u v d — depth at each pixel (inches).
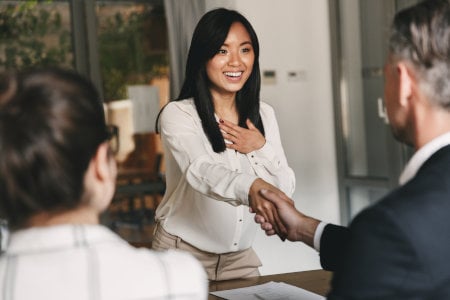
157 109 207.6
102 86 201.9
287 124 204.7
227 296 76.7
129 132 205.3
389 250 39.5
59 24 199.5
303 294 76.5
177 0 190.1
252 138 87.7
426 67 43.5
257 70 89.6
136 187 205.0
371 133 199.2
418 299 39.5
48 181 33.1
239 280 86.3
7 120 32.8
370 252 39.9
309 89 207.3
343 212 209.2
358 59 201.6
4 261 34.6
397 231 39.4
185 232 87.0
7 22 195.9
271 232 71.8
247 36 86.5
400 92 44.9
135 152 205.9
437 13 43.5
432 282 39.3
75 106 33.7
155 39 207.2
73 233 34.9
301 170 206.5
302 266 206.2
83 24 199.0
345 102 208.4
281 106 203.8
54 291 33.6
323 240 61.8
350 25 203.3
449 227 40.1
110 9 202.7
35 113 32.9
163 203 89.8
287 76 204.2
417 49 43.6
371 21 194.9
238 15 86.7
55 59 199.5
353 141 207.0
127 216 204.5
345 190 209.0
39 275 33.8
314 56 207.5
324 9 208.2
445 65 43.2
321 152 209.0
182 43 190.4
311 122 207.5
